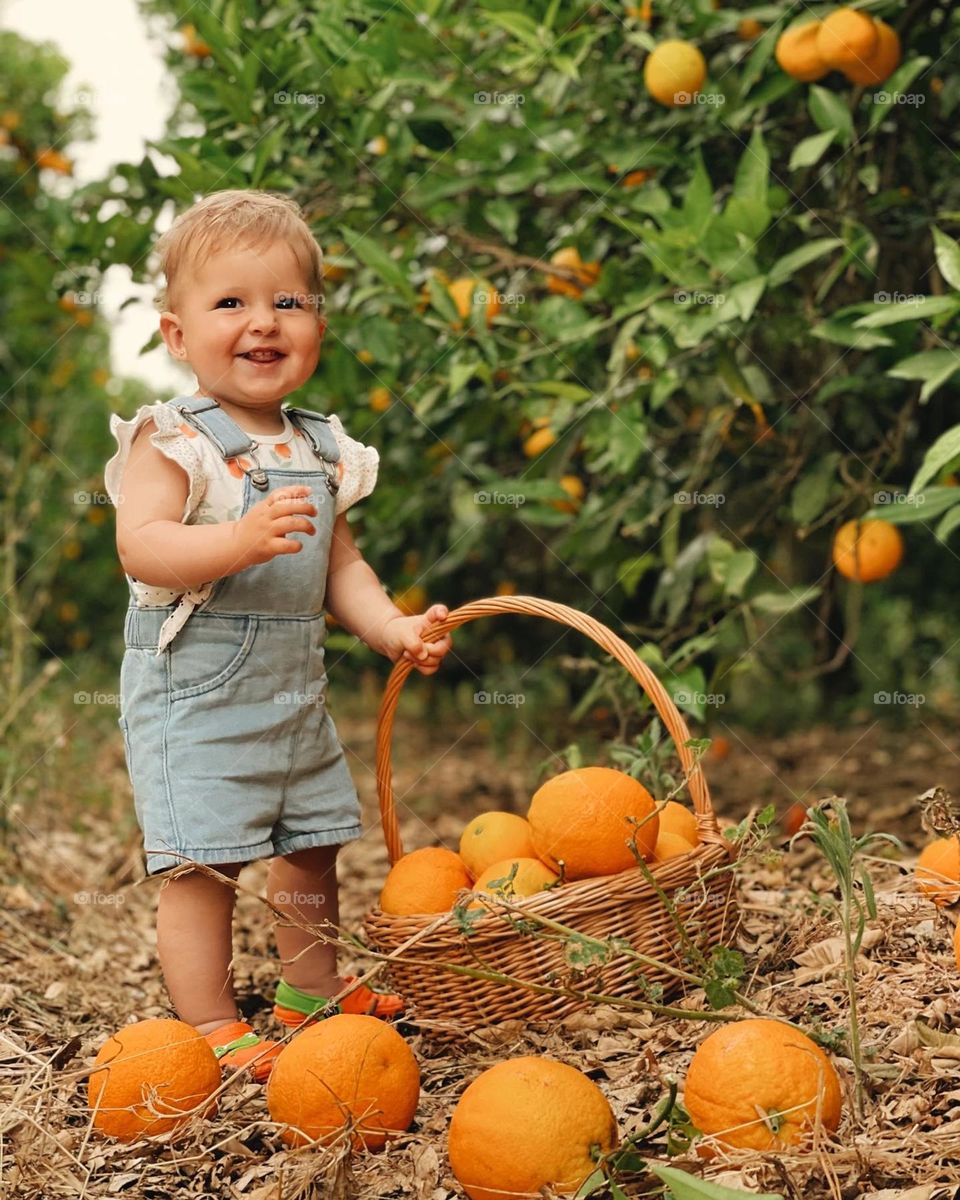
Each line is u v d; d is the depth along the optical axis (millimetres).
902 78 2885
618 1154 1489
